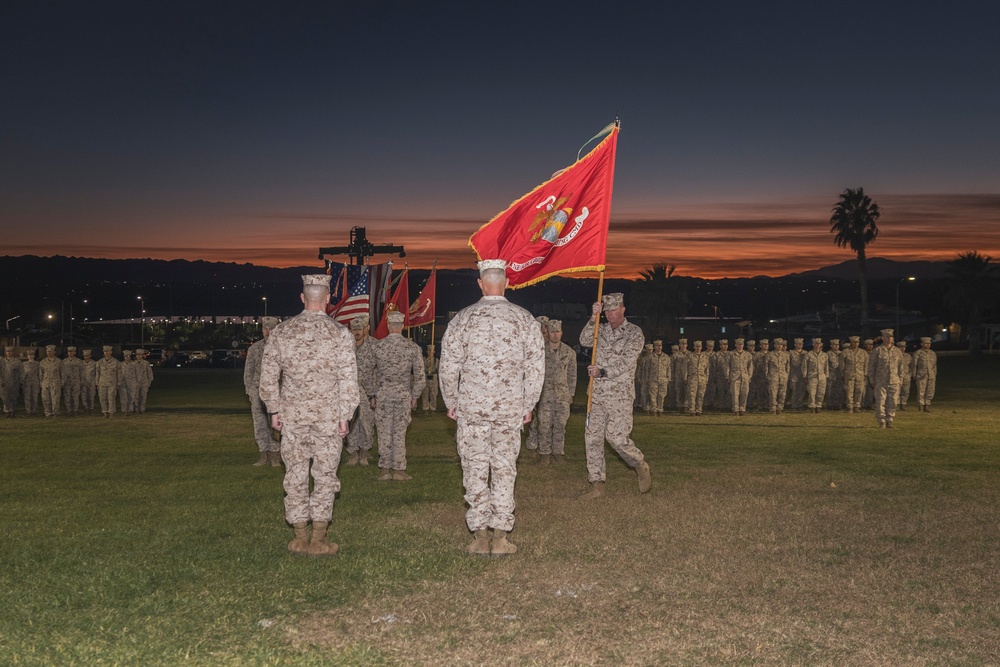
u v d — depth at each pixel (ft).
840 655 18.42
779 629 20.04
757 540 29.04
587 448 37.32
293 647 18.81
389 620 20.65
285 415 27.17
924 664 17.92
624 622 20.54
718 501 36.27
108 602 22.00
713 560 26.32
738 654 18.44
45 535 29.86
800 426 73.56
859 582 23.93
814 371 89.35
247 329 468.75
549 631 19.93
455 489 39.93
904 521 32.22
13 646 18.76
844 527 31.14
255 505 35.86
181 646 18.84
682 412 91.56
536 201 35.55
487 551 27.02
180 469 47.44
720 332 377.50
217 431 71.31
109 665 17.75
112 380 90.94
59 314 454.81
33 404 93.91
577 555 26.94
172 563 25.89
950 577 24.49
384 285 77.15
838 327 399.65
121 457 53.31
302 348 27.09
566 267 35.91
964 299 295.69
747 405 95.96
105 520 32.63
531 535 29.76
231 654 18.37
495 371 26.81
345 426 27.66
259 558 26.50
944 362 214.69
